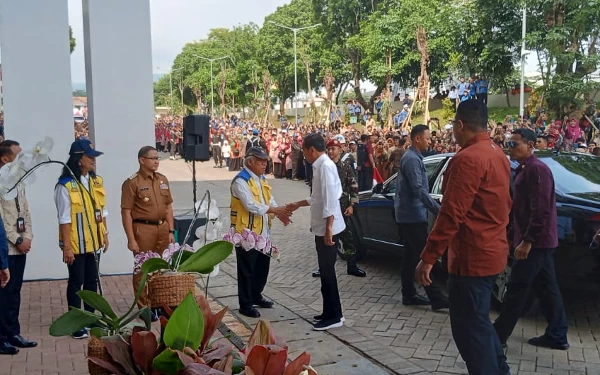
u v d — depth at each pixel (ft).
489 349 11.47
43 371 14.53
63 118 23.04
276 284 23.81
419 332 17.49
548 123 62.90
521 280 15.03
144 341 6.72
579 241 16.52
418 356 15.56
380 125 106.42
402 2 120.88
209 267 8.73
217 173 82.07
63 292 21.97
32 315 19.20
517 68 78.69
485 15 71.97
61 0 22.70
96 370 6.89
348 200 24.62
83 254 16.84
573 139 53.47
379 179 46.91
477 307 11.47
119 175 23.61
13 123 22.49
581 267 16.58
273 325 18.24
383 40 116.57
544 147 26.55
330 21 149.07
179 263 9.24
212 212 10.79
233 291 22.44
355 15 144.87
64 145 23.15
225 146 86.43
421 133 19.03
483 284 11.44
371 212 25.00
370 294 21.83
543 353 15.70
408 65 120.16
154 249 17.88
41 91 22.71
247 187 18.40
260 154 18.60
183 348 6.58
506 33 71.46
